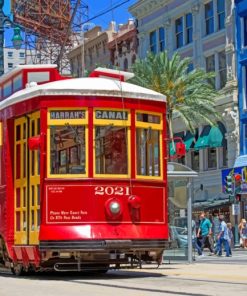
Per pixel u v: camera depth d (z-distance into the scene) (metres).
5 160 16.44
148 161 15.66
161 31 56.59
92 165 14.95
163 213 15.73
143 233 15.09
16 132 16.36
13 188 16.30
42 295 11.48
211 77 45.94
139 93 15.66
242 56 46.44
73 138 15.05
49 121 15.02
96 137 15.08
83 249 14.45
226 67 48.22
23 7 64.00
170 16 54.91
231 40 47.44
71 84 15.28
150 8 57.41
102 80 15.66
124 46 62.56
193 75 44.00
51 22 67.06
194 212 48.22
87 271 17.61
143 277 15.91
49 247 14.50
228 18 47.84
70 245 14.45
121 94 15.38
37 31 67.38
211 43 49.97
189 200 23.78
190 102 43.69
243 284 13.59
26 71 17.00
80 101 15.08
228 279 15.16
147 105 15.77
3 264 17.67
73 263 14.98
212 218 40.50
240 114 46.38
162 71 43.16
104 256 14.88
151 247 15.18
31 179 15.40
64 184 14.83
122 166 15.24
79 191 14.82
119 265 16.02
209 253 34.31
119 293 11.64
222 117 47.69
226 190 46.31
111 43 64.25
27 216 15.50
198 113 44.41
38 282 14.45
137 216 15.16
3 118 16.80
